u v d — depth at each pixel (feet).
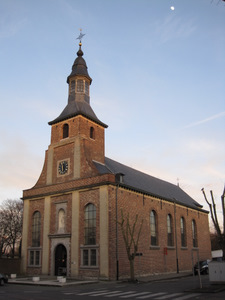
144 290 57.67
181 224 129.80
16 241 205.77
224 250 62.75
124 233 83.20
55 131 109.70
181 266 119.75
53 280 79.77
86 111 110.01
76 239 89.92
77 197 93.56
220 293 50.52
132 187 97.25
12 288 65.51
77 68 118.93
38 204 105.09
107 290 58.85
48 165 106.93
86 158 97.09
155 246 105.19
